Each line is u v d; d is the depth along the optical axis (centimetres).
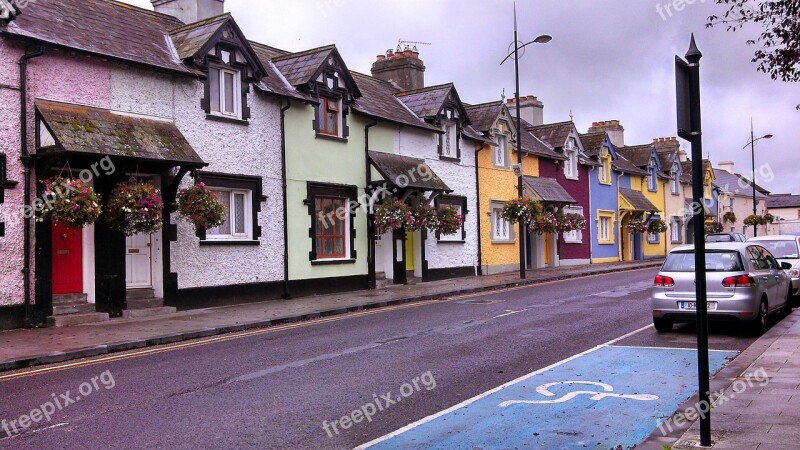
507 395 757
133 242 1466
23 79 1246
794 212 7231
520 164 2498
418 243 2334
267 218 1750
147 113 1465
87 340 1099
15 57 1242
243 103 1688
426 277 2345
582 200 3447
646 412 683
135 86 1445
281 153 1798
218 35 1606
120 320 1345
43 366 948
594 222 3550
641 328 1242
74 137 1241
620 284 2162
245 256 1683
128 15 1636
